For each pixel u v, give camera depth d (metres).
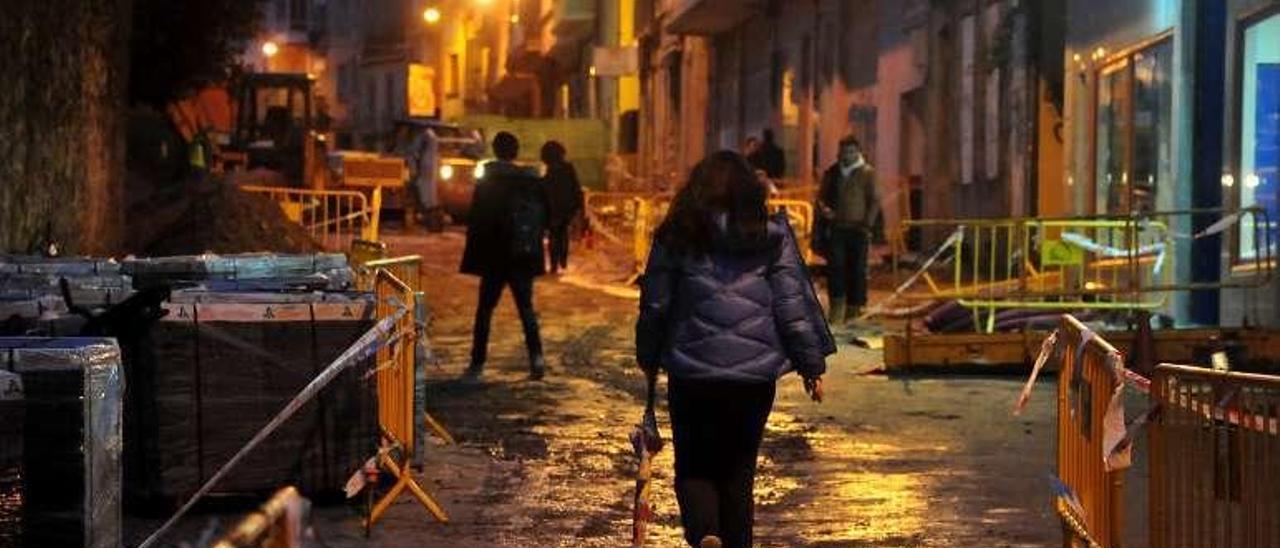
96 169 13.87
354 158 39.50
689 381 6.53
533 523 8.16
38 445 5.16
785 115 36.97
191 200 17.69
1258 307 14.95
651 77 51.12
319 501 8.37
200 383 7.77
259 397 7.89
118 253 14.70
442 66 93.38
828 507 8.62
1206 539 4.93
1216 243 16.34
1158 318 15.79
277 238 17.86
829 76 33.19
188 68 35.94
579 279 25.67
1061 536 7.88
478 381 13.74
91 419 5.21
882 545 7.77
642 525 6.54
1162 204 17.36
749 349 6.50
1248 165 15.40
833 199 18.59
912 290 21.11
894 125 29.14
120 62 14.64
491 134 54.38
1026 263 15.98
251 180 39.19
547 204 14.10
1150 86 17.86
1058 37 22.52
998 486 9.18
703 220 6.55
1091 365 6.16
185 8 35.06
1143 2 17.95
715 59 43.31
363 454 8.20
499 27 78.81
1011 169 23.30
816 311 6.66
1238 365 13.29
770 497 8.88
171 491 7.70
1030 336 14.04
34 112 12.63
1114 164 19.14
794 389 13.20
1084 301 16.28
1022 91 22.84
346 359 7.05
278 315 7.93
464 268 14.12
